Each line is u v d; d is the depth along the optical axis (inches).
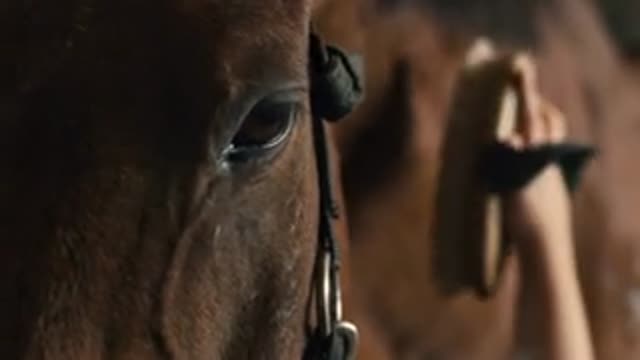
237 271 69.6
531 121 99.4
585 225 112.7
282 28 68.0
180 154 65.9
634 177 116.2
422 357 102.7
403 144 101.7
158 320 66.6
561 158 99.3
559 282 99.8
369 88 101.8
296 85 68.8
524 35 109.7
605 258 113.0
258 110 67.7
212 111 66.1
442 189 101.2
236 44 66.6
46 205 64.9
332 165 80.0
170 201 66.1
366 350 101.0
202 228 67.5
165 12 66.1
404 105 101.8
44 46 65.5
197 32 66.1
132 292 65.9
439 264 101.7
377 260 102.0
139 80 65.6
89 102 65.3
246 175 68.6
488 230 100.0
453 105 101.2
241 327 70.8
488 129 99.7
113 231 65.4
